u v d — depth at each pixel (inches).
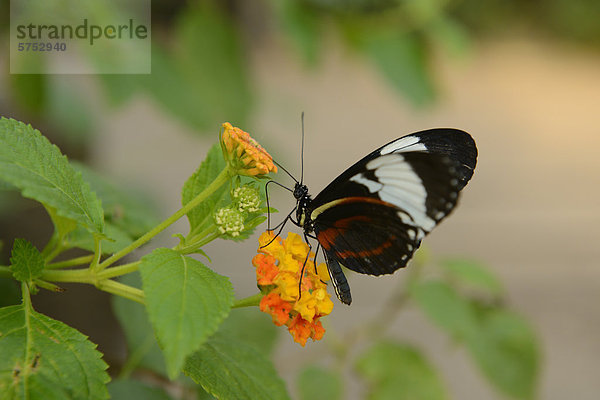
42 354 22.0
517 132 85.4
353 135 79.6
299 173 66.2
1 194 25.5
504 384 26.3
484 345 26.3
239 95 26.0
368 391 26.1
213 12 25.9
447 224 61.9
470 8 114.3
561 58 116.1
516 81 104.4
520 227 62.0
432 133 23.6
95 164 27.3
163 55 25.6
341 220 23.9
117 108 25.0
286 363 26.4
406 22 26.3
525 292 51.3
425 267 26.4
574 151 80.8
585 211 66.0
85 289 25.8
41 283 22.4
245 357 22.8
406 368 26.1
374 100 92.7
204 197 22.5
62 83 26.3
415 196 23.4
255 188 22.7
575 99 98.5
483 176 72.6
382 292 49.6
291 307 22.5
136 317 23.8
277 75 93.4
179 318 21.8
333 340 26.3
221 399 22.4
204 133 25.8
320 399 26.0
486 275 26.4
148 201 26.8
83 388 21.9
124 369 23.7
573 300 50.8
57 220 22.8
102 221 22.4
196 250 22.5
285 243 22.6
